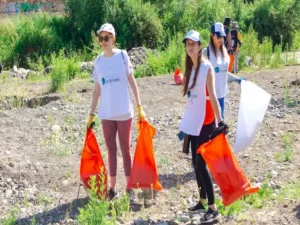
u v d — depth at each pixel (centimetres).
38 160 765
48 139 870
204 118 550
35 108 1107
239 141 576
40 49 2544
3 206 640
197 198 629
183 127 560
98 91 623
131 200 622
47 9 3350
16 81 1493
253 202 598
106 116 610
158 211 600
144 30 2730
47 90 1328
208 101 550
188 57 552
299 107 967
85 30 2742
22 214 615
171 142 827
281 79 1254
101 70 607
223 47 686
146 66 1655
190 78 552
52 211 618
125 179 688
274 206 580
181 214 577
